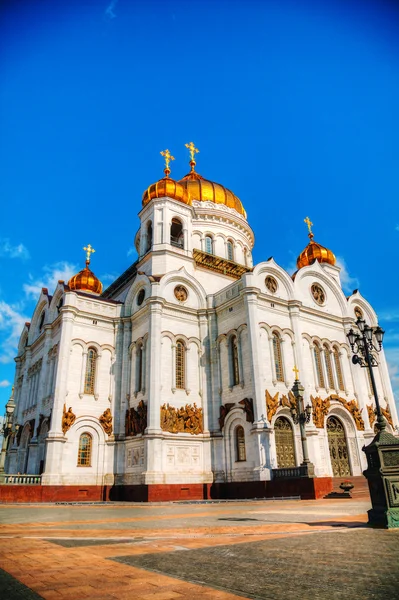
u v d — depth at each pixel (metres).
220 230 56.44
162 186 48.91
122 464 38.94
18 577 6.54
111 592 5.57
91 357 42.12
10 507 28.22
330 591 5.50
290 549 8.76
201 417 39.78
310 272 46.78
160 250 45.66
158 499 34.06
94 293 51.78
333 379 43.28
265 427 34.53
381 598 5.12
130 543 10.16
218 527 13.10
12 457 48.91
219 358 41.38
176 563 7.54
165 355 39.97
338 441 41.34
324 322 45.19
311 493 29.50
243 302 40.03
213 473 37.69
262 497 32.62
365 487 35.00
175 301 42.91
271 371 38.06
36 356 49.66
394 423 47.69
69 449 37.75
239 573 6.64
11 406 35.66
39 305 53.16
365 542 9.32
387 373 49.94
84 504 31.34
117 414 40.91
